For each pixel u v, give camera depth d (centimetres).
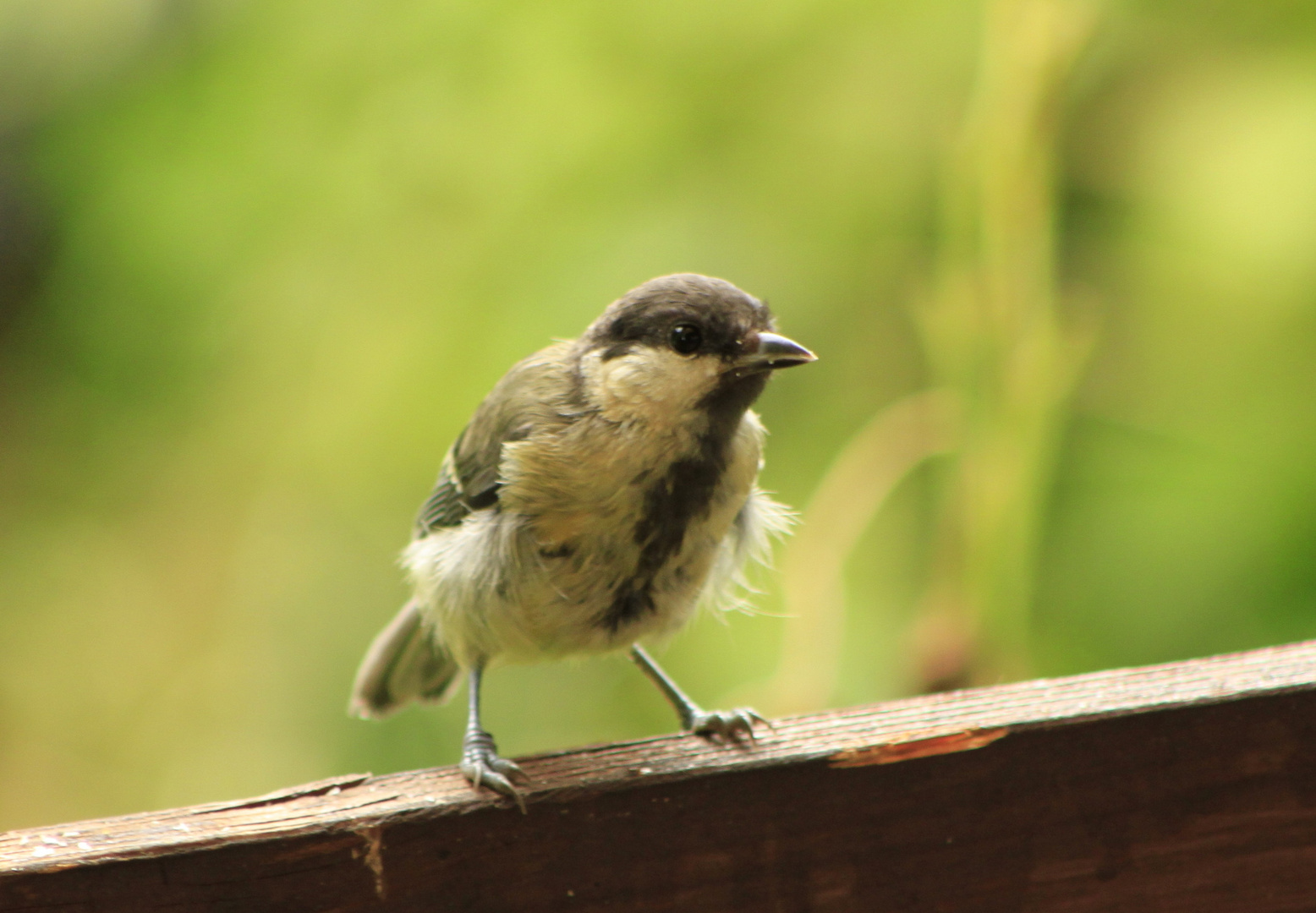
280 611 984
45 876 417
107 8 1009
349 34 950
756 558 675
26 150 1041
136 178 970
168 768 993
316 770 944
